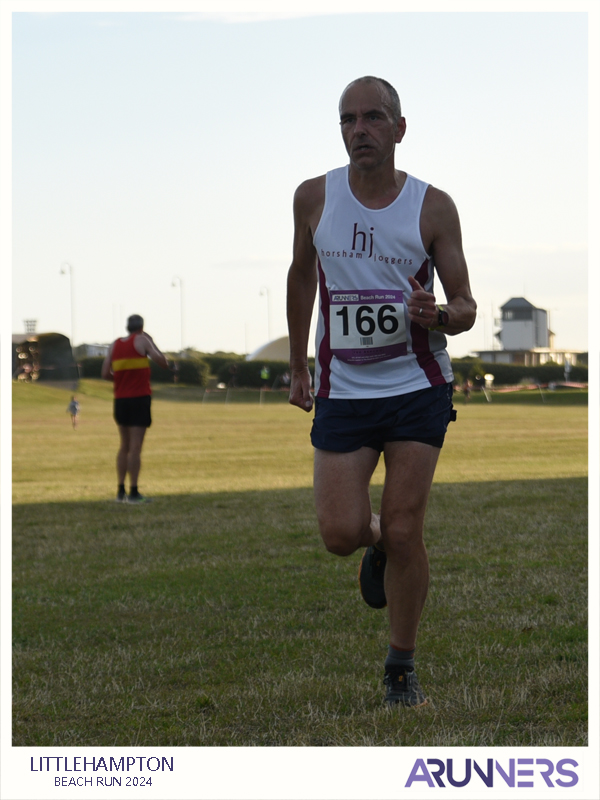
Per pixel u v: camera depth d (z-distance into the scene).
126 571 8.26
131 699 4.90
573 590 6.95
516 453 22.05
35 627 6.43
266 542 9.53
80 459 22.53
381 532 4.77
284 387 85.75
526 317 151.25
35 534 10.42
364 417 4.77
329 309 4.86
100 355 93.50
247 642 5.93
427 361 4.82
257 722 4.52
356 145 4.63
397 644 4.76
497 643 5.63
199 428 37.56
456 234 4.80
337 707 4.68
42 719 4.68
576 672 5.01
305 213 5.05
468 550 8.66
